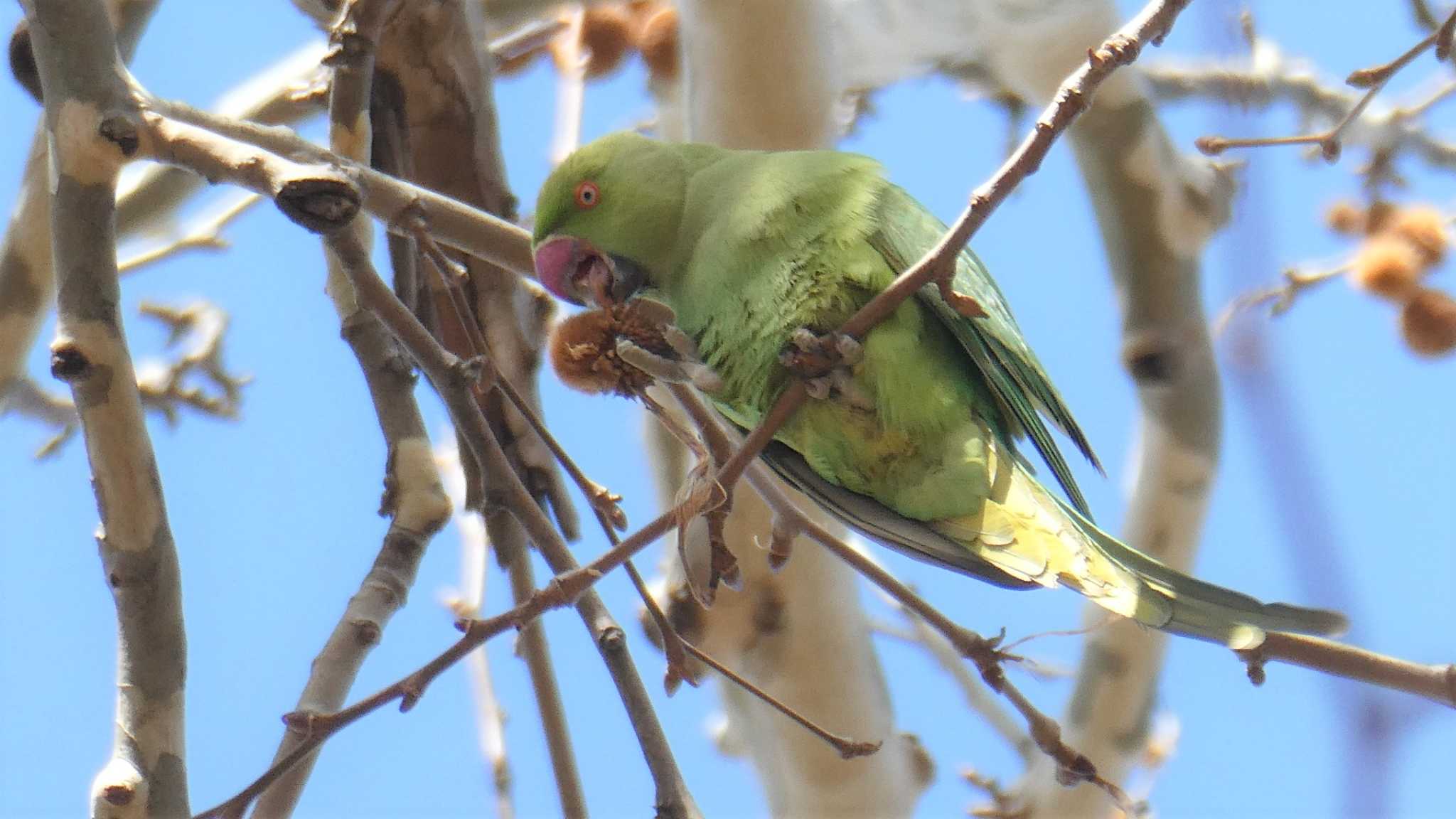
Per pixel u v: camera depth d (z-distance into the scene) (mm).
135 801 6316
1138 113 11977
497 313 9000
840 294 7953
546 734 7168
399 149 9305
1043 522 7766
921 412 7828
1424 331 10102
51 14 6688
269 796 6586
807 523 6930
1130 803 6621
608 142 9109
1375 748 4062
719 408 8273
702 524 7508
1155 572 7352
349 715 6215
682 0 11039
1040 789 12031
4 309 10531
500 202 9406
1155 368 11945
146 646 6574
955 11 12844
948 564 7867
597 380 7594
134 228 12094
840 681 11352
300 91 11445
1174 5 6145
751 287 8102
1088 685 11977
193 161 6578
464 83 9289
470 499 8289
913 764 12133
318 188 6328
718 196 8656
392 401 8203
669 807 6418
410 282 8719
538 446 8734
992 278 8688
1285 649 6559
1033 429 8188
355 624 7250
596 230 8891
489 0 11984
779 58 10703
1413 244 10422
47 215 10453
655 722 6617
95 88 6637
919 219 8242
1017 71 12859
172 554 6707
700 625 11367
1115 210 12070
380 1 8016
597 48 12438
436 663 6258
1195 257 12062
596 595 6934
